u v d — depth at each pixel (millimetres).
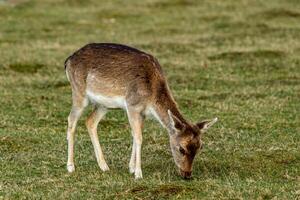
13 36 40031
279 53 34031
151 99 17156
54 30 42031
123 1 51375
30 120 23484
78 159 19250
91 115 18531
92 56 18047
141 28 42688
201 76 30125
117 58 17688
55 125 22984
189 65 32125
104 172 18000
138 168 17266
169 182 16594
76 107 18312
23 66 32000
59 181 17203
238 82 29188
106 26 43438
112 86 17562
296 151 19672
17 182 17234
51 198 15805
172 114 16469
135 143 17391
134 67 17406
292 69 31312
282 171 17984
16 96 26656
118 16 46531
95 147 18484
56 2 50844
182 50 35656
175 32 41219
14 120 23438
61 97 26625
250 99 26188
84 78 18078
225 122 23109
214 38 38719
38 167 18516
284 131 22000
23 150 20125
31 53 34969
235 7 48219
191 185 16312
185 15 46312
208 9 48000
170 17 45938
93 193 16125
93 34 40875
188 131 16484
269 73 30750
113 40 39000
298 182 16938
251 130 22219
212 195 15688
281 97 26438
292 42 36844
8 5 49875
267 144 20484
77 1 51031
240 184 16500
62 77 30078
